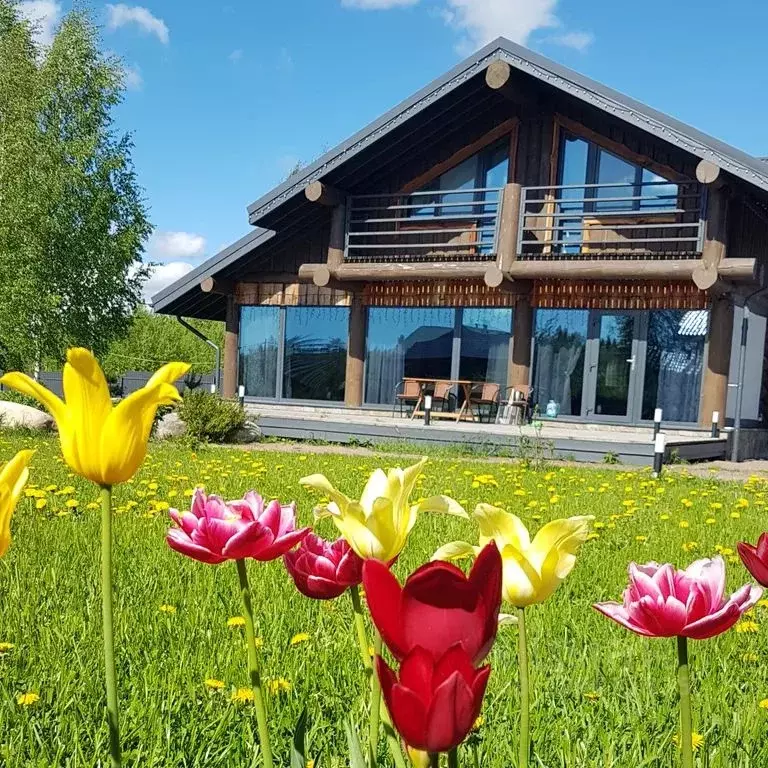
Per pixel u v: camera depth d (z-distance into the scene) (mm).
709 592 1086
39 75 26016
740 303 14664
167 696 2236
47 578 3592
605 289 14641
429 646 685
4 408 14133
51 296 24281
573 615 3256
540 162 15273
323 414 16047
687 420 14312
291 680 2381
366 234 15359
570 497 7402
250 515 1324
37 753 1914
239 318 17891
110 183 27438
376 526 1096
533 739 1980
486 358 15742
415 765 863
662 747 1989
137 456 999
